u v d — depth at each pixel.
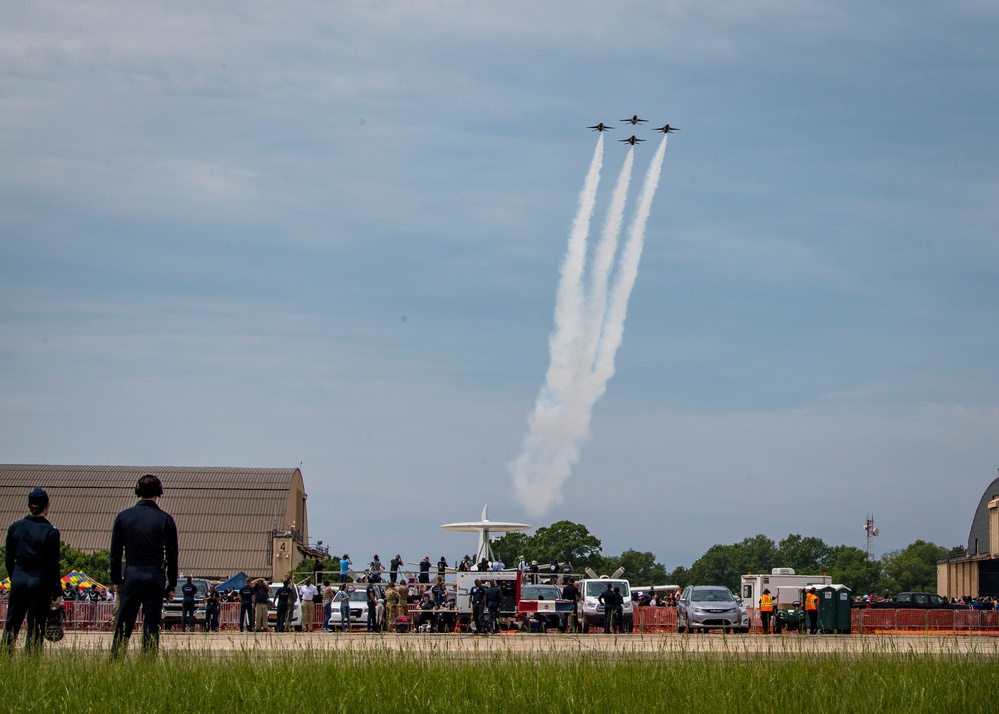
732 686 24.12
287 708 21.55
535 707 22.20
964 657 30.28
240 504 151.88
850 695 23.67
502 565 78.94
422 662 26.30
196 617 70.25
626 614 73.75
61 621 31.53
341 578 80.81
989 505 158.38
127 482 153.75
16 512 147.38
